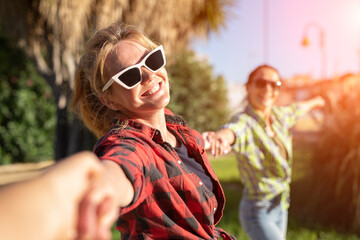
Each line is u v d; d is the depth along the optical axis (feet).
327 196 16.21
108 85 4.29
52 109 34.40
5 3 21.85
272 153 8.52
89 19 20.36
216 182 4.69
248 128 8.44
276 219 8.54
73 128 21.84
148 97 4.34
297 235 14.26
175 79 47.16
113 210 1.35
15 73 32.94
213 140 7.77
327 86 17.04
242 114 8.68
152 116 4.50
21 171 29.22
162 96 4.40
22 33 23.16
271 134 8.76
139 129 4.16
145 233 3.76
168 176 3.85
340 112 16.43
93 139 11.14
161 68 4.42
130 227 3.88
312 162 17.20
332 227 15.42
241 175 8.82
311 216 16.44
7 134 32.89
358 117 15.97
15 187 1.24
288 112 9.89
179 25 22.91
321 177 16.48
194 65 48.78
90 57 4.49
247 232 8.66
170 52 21.43
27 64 33.14
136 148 3.56
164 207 3.76
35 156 33.83
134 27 4.57
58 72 23.54
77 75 4.82
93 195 1.33
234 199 20.15
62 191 1.30
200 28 25.20
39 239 1.18
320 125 17.21
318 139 17.33
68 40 19.57
